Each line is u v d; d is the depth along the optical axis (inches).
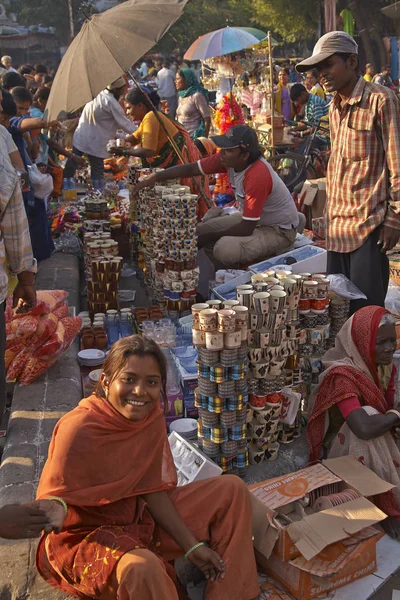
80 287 248.5
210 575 100.7
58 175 321.7
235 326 124.4
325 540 104.5
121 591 87.4
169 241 188.4
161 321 177.5
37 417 143.9
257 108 432.5
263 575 113.7
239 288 134.8
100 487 94.2
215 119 386.0
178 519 100.7
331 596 109.2
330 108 168.6
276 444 140.9
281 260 201.6
